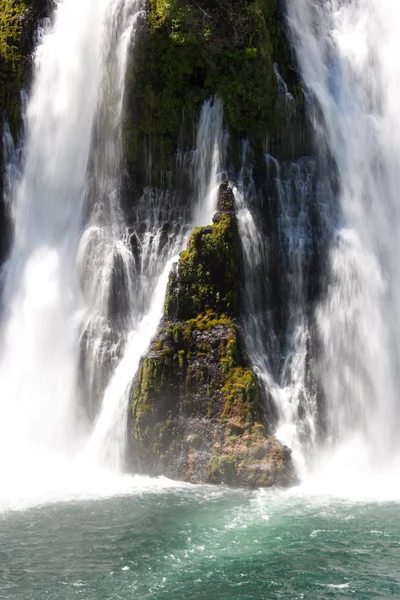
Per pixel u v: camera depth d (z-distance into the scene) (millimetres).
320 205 26578
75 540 16688
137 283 26859
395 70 29953
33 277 27562
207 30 26578
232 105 26688
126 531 17219
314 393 24109
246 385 22312
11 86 29156
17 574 14836
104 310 26281
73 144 28625
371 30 30688
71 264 27391
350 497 20000
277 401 23531
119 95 27625
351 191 27234
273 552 15797
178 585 14227
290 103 27281
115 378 24828
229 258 24266
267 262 25422
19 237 28750
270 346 24859
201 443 22219
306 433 23406
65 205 28500
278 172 26719
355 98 29266
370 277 25438
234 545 16266
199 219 26875
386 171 28328
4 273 28297
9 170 29203
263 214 26047
